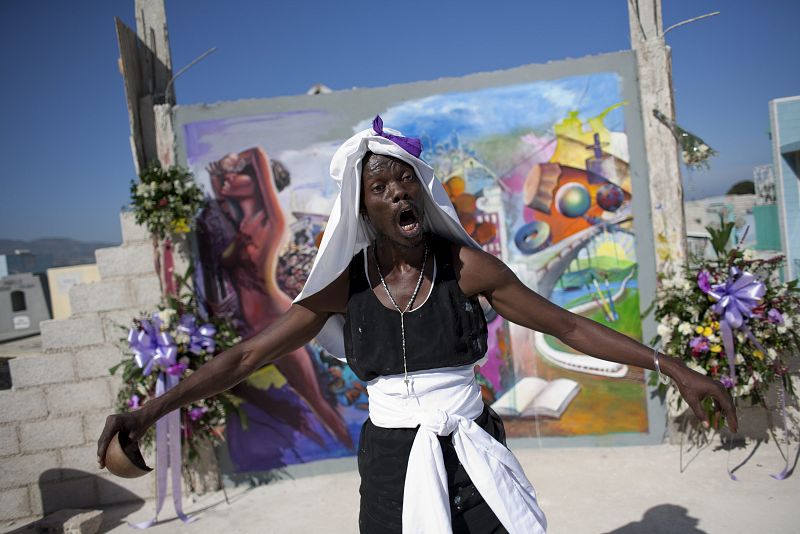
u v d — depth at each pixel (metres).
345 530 3.82
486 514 1.94
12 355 13.73
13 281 22.00
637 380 4.59
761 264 4.13
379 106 4.68
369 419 2.11
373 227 2.04
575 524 3.55
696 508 3.61
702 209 17.98
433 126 4.68
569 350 4.67
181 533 3.98
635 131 4.52
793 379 4.28
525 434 4.74
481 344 2.00
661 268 4.53
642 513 3.61
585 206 4.61
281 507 4.23
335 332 2.24
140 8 4.72
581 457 4.50
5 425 4.43
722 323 3.96
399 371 1.95
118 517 4.33
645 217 4.55
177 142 4.67
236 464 4.70
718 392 1.78
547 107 4.60
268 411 4.71
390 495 1.95
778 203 12.78
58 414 4.49
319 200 4.70
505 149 4.64
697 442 4.52
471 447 1.92
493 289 1.98
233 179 4.68
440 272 1.98
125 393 4.34
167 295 4.45
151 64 4.72
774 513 3.47
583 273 4.64
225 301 4.70
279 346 2.06
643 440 4.62
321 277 1.98
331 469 4.74
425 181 1.93
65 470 4.51
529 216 4.66
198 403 4.28
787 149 12.27
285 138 4.68
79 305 4.53
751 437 4.43
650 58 4.46
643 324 4.59
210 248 4.68
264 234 4.71
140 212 4.33
